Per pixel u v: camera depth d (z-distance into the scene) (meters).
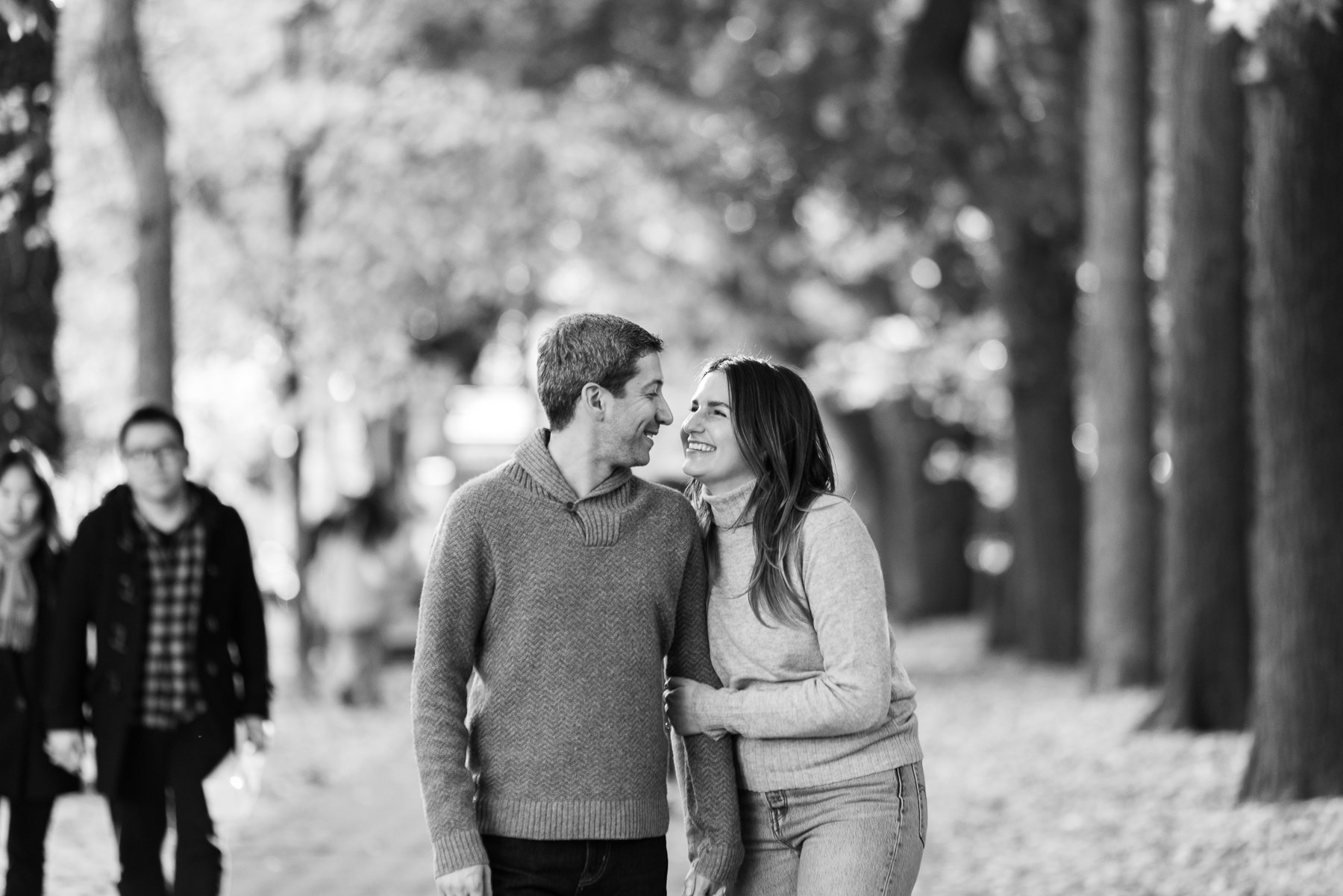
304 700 19.97
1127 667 18.31
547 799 4.76
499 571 4.83
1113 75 18.28
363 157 21.28
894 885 4.92
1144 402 18.38
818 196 23.38
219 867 7.02
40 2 9.47
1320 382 10.03
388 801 12.69
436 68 22.77
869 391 30.12
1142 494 18.41
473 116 21.80
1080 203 22.89
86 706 7.16
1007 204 22.66
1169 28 15.71
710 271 24.14
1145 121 18.33
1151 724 14.59
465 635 4.82
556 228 22.77
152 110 11.21
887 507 35.97
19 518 7.35
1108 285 18.42
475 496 4.89
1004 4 23.50
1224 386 14.65
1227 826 9.77
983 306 25.47
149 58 18.69
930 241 24.81
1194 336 14.74
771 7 22.75
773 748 4.98
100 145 16.80
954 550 35.38
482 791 4.83
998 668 23.03
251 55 20.97
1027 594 23.84
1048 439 23.75
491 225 21.91
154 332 11.22
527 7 23.22
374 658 19.17
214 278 21.34
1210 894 8.55
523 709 4.80
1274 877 8.62
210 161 20.83
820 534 4.97
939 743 15.40
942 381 30.12
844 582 4.91
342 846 10.84
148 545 7.12
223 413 23.11
